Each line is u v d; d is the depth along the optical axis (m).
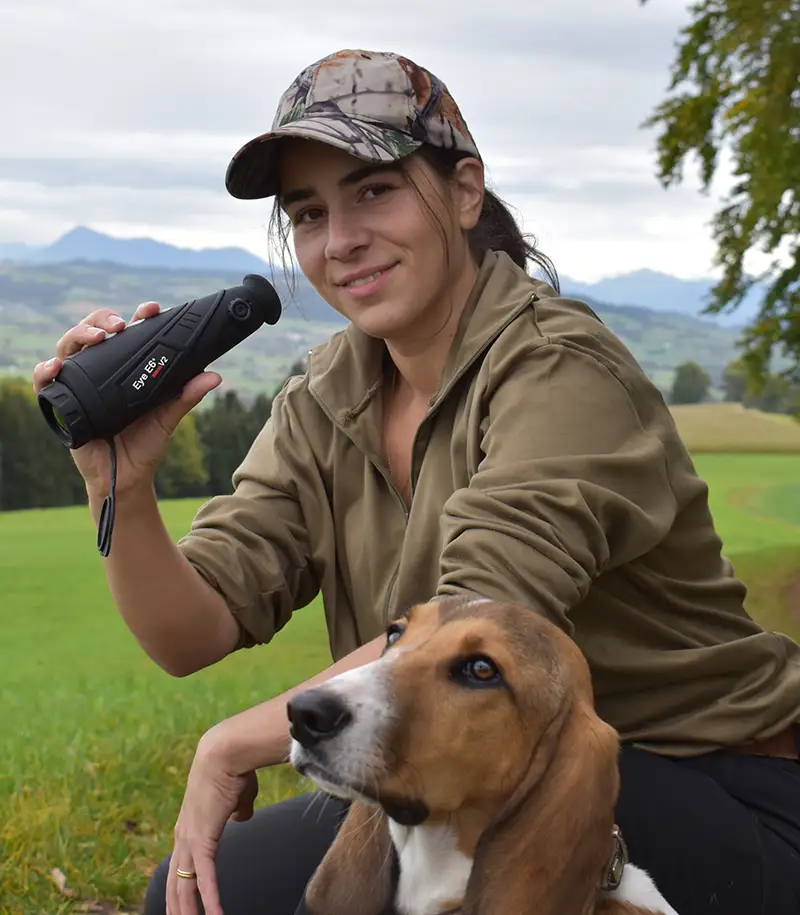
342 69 2.70
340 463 2.96
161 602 2.68
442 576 2.35
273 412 3.15
